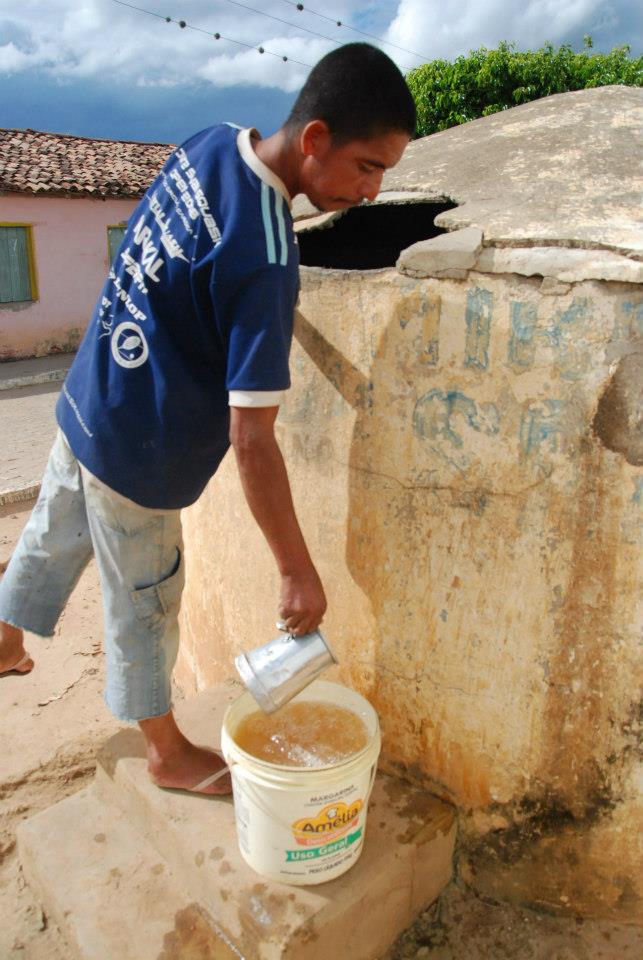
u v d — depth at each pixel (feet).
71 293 43.45
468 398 5.80
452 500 6.08
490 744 6.37
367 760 5.65
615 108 8.02
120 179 44.34
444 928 6.49
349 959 5.99
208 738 7.40
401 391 6.14
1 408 28.86
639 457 5.30
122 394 5.35
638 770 5.98
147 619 6.15
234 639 8.44
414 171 7.72
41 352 42.83
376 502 6.54
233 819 6.48
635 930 6.39
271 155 5.00
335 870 5.87
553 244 5.39
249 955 5.69
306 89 4.85
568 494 5.57
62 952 6.37
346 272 6.26
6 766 8.56
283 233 4.84
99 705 9.62
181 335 5.17
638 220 5.69
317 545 7.14
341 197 5.13
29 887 7.02
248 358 4.71
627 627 5.68
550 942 6.32
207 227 4.86
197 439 5.51
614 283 5.12
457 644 6.33
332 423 6.70
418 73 40.55
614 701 5.87
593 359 5.27
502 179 6.82
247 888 5.83
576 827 6.27
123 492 5.61
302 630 5.41
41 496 6.34
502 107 39.27
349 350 6.40
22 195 40.27
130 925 6.03
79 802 7.23
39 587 6.47
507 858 6.57
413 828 6.40
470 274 5.58
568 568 5.70
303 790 5.41
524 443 5.63
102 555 5.98
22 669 7.11
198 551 8.80
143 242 5.24
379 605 6.77
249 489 4.98
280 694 5.37
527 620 5.94
